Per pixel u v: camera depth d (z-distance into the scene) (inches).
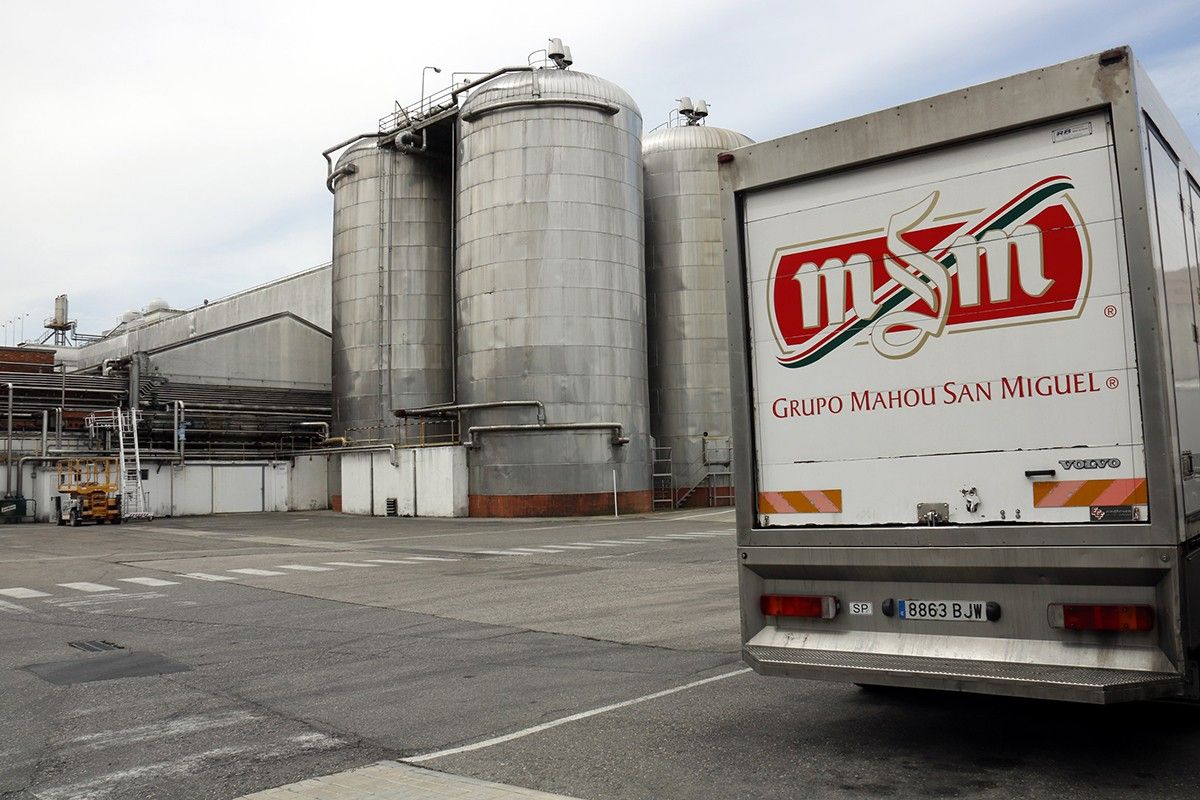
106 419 2098.9
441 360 2160.4
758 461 266.1
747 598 264.2
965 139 235.9
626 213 1829.5
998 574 224.7
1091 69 217.8
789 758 243.0
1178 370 219.5
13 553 1065.5
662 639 430.9
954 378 235.9
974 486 231.5
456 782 227.9
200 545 1163.3
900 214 246.5
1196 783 216.5
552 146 1772.9
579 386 1740.9
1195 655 217.8
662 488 2057.1
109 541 1262.3
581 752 253.6
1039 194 226.2
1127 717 275.0
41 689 355.9
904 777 225.3
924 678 222.1
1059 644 217.5
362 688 347.6
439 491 1780.3
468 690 338.6
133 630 501.0
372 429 2133.4
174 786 235.0
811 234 260.5
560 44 1894.7
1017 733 261.6
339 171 2199.8
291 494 2244.1
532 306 1743.4
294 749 266.2
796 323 261.9
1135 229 211.2
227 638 470.6
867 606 245.4
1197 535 227.6
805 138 259.4
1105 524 212.5
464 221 1829.5
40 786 238.2
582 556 890.1
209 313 2901.1
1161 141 232.8
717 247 2100.1
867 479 247.6
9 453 2014.0
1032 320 225.6
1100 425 215.6
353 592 648.4
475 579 711.1
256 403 2417.6
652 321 2106.3
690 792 218.1
